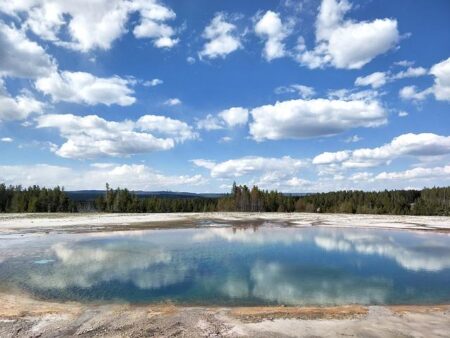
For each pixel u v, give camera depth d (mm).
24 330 10250
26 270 18531
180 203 92500
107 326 10578
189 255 23031
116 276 17391
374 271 18828
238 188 93938
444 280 16953
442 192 105375
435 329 10164
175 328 10375
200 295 14398
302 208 91188
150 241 29203
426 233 34906
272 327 10391
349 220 50125
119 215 59719
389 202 91875
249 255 23156
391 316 11367
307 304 13289
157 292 14781
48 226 39938
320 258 22156
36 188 87500
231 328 10336
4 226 39500
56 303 13141
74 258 21781
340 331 10023
